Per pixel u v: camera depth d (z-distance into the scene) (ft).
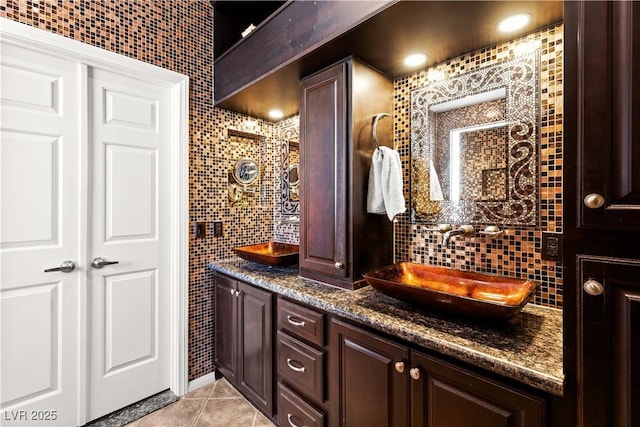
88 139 5.57
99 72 5.70
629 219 2.06
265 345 5.55
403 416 3.44
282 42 5.31
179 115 6.64
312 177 5.53
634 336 2.08
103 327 5.79
